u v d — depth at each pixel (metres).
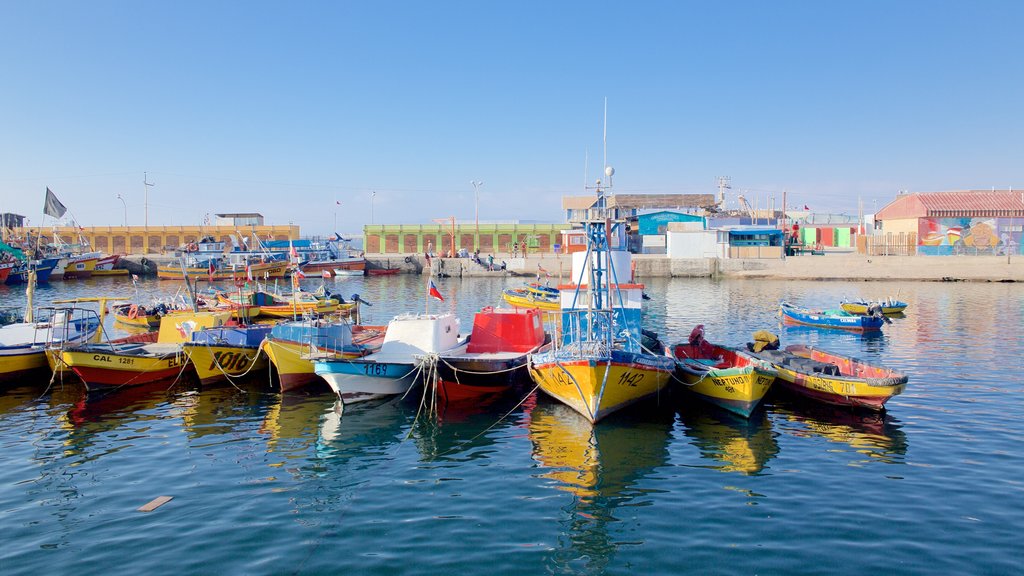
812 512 13.10
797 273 75.75
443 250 99.81
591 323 20.45
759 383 19.27
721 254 80.69
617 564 11.27
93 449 17.39
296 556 11.62
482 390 22.61
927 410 20.11
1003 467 15.29
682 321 41.91
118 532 12.55
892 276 72.88
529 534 12.41
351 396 21.27
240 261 79.75
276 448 17.52
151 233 103.88
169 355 24.88
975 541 11.80
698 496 14.01
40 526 12.81
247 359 25.42
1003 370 25.77
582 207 96.25
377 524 12.88
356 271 85.81
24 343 26.28
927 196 77.88
